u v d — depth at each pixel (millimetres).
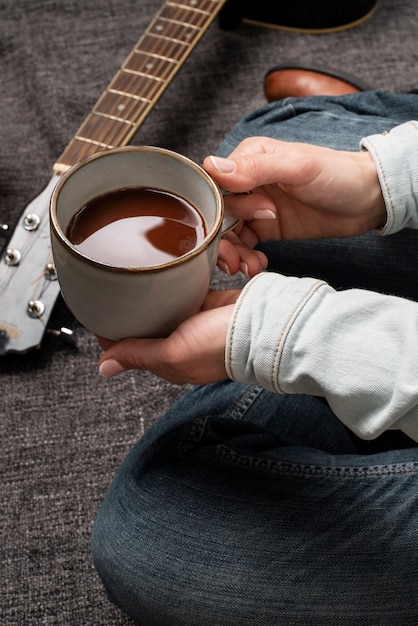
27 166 1419
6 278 1222
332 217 993
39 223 1249
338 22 1617
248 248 993
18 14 1614
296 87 1410
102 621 1102
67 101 1507
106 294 787
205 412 1052
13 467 1180
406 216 967
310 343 837
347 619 937
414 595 935
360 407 856
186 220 827
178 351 875
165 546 961
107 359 903
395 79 1577
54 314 1229
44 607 1104
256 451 1008
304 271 1120
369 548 939
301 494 961
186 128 1495
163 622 979
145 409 1229
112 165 818
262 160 902
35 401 1222
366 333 843
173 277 782
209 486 975
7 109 1494
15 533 1141
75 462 1188
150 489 984
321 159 933
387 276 1089
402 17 1657
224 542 953
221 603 947
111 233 822
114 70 1563
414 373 830
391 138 949
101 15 1629
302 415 1068
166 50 1405
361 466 967
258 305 843
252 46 1615
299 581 938
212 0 1489
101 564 992
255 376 868
